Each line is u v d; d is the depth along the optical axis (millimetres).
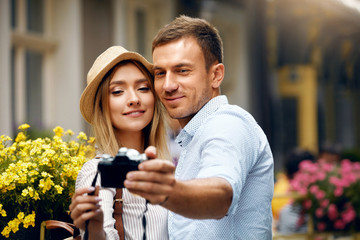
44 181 2078
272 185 1861
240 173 1559
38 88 5566
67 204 2197
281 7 9922
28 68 5457
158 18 7344
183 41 1834
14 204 2055
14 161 2201
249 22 8406
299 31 10906
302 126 11617
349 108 15008
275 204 4703
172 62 1829
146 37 7203
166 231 2014
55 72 5715
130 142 2203
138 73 2115
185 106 1845
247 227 1793
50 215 2137
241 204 1799
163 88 1860
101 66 2104
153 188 1247
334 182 4555
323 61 13180
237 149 1604
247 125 1721
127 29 6789
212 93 1915
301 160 4902
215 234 1745
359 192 4574
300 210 4590
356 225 4609
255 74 8359
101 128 2113
